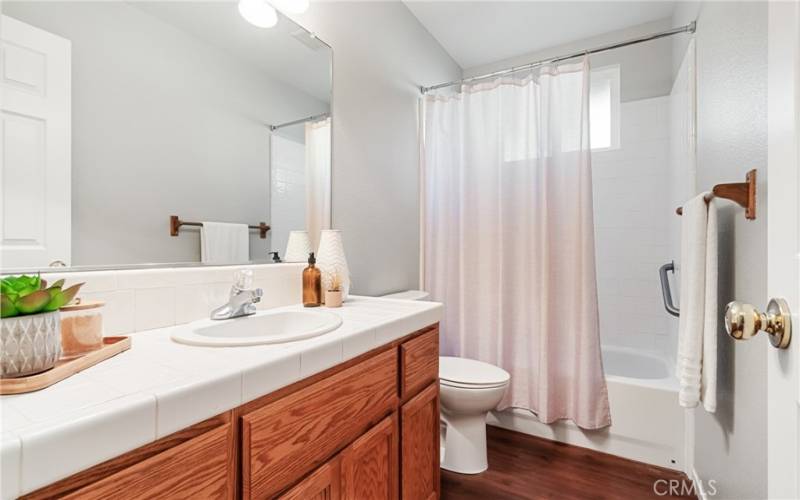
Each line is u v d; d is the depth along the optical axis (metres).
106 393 0.59
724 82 1.35
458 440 1.86
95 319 0.78
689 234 1.33
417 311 1.35
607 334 2.79
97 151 0.97
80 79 0.93
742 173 1.15
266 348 0.86
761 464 0.97
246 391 0.72
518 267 2.23
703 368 1.25
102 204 0.98
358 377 1.04
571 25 2.54
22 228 0.84
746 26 1.12
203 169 1.23
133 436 0.55
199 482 0.64
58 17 0.89
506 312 2.22
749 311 0.56
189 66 1.19
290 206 1.55
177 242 1.16
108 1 0.99
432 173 2.50
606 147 2.80
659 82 2.56
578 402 2.03
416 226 2.48
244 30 1.36
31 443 0.45
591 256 2.01
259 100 1.42
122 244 1.02
